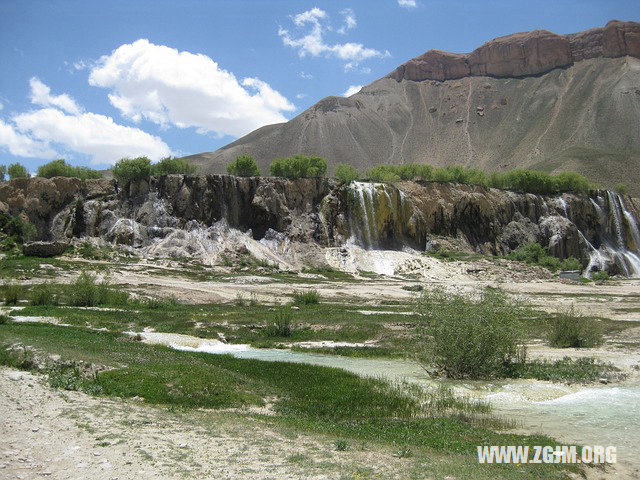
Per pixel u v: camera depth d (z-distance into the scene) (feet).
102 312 146.61
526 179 416.87
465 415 62.23
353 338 125.29
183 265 264.93
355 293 216.33
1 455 36.45
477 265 304.71
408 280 271.49
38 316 137.18
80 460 37.04
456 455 45.62
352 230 337.72
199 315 146.30
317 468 38.86
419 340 101.60
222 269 265.34
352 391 71.15
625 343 116.37
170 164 358.23
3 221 293.43
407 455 44.06
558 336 116.16
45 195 306.35
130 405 56.29
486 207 373.61
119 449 39.88
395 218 343.67
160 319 139.64
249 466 38.55
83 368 71.00
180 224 310.04
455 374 83.66
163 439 43.50
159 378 67.51
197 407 60.90
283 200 330.54
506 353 91.04
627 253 414.00
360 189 342.64
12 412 46.34
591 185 449.89
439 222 362.74
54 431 42.70
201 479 35.37
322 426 54.13
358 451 44.55
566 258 376.07
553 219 390.63
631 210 437.58
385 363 97.40
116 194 317.83
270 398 68.23
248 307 167.43
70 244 284.61
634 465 45.85
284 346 115.24
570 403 68.59
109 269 233.76
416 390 73.36
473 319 85.35
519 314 94.32
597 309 170.71
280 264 293.02
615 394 73.41
